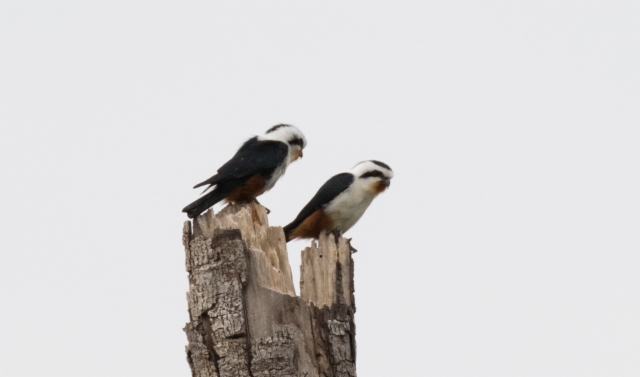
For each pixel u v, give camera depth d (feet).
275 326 37.65
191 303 38.63
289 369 37.27
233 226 38.83
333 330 39.60
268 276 38.50
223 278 37.93
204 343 38.19
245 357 37.35
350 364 40.04
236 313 37.50
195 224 39.52
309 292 42.24
